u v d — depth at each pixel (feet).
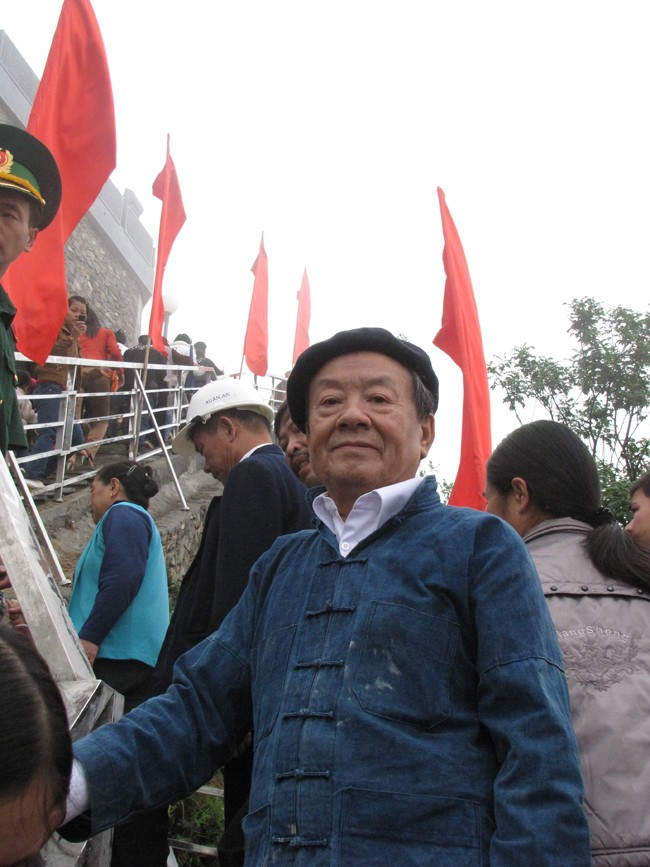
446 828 4.85
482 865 4.76
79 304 24.86
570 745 4.88
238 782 9.27
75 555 21.22
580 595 6.91
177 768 5.87
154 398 37.68
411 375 6.55
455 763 5.01
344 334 6.52
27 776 3.29
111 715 7.05
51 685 3.52
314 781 5.05
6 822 3.33
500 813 4.75
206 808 13.52
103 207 51.83
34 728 3.32
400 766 4.96
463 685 5.31
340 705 5.18
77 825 5.47
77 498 23.81
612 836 5.84
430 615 5.37
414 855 4.78
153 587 12.48
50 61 17.08
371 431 6.20
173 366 36.99
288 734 5.31
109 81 17.30
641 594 6.93
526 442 8.02
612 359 37.55
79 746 5.55
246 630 6.47
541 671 5.11
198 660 6.37
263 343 43.86
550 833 4.56
